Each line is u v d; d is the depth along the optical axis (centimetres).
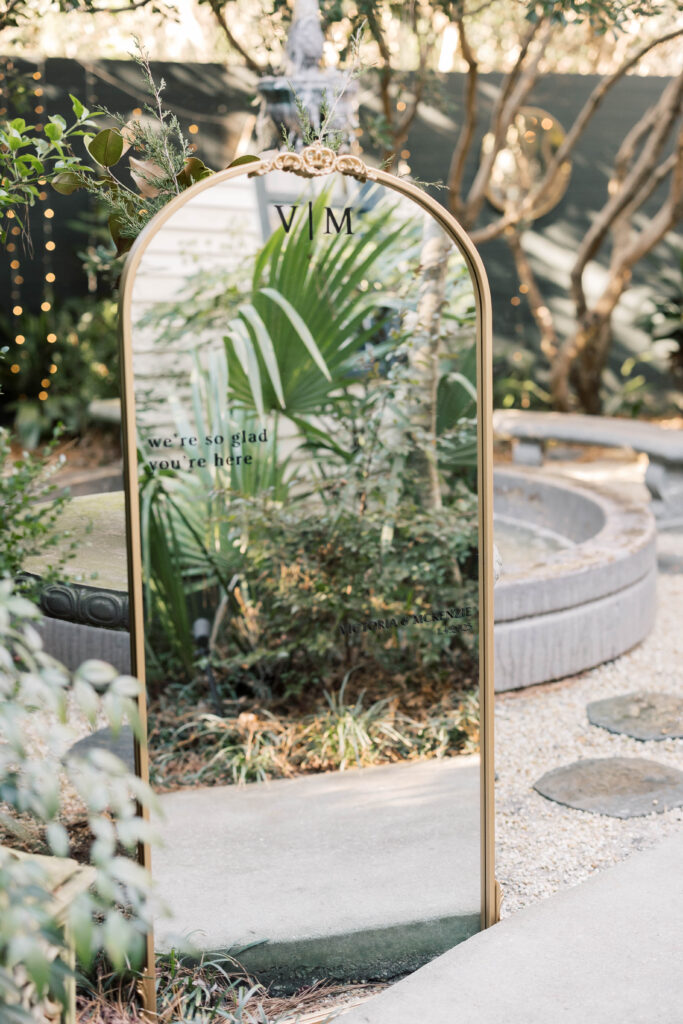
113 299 735
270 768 271
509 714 336
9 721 114
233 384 265
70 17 496
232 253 239
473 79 586
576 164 859
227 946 200
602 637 370
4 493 250
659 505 575
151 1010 187
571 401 880
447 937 212
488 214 852
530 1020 177
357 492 277
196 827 240
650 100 848
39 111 567
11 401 704
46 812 112
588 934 204
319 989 204
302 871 221
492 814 212
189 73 578
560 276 878
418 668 278
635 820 268
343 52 446
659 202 870
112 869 112
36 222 731
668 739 316
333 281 254
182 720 293
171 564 287
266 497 282
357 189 227
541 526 517
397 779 247
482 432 207
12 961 108
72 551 248
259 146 324
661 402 888
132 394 176
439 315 250
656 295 880
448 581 269
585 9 434
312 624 294
